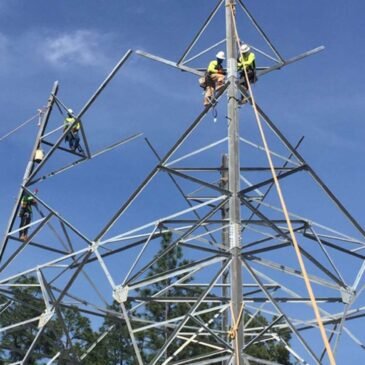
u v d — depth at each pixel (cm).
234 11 2327
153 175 2084
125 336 2477
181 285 2294
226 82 2208
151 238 2153
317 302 2145
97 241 2130
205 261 2039
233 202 2064
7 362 4062
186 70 2323
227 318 2472
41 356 2531
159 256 2088
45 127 2603
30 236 2355
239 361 1903
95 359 4138
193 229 2077
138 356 1983
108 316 2405
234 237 2017
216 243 2367
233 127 2152
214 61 2300
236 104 2183
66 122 2550
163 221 2167
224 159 2533
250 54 2288
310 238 2172
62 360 2383
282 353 3962
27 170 2548
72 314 4322
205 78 2289
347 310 2047
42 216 2569
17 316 3741
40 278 2253
